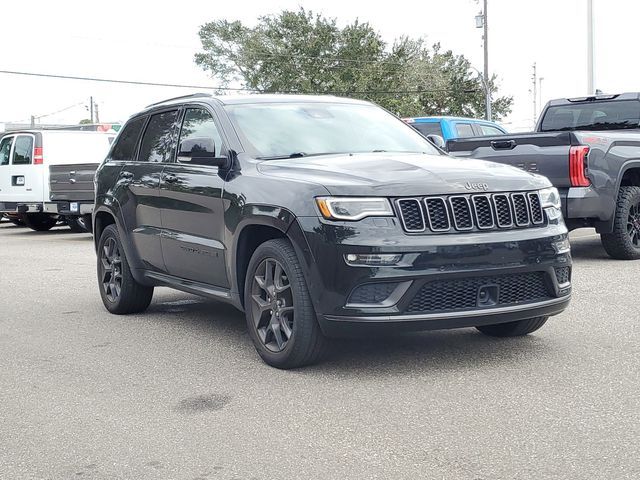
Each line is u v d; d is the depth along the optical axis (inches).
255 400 198.4
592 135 379.6
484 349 237.0
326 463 156.9
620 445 158.9
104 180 317.1
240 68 2650.1
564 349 234.1
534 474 147.0
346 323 203.8
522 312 214.7
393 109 2493.8
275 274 222.1
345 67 2539.4
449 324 206.2
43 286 400.5
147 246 287.1
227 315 310.7
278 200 216.2
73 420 189.8
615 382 199.9
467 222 208.5
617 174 386.9
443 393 196.7
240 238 232.5
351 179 209.8
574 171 370.9
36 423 188.9
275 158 240.4
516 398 190.5
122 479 153.9
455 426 173.8
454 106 2753.4
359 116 274.5
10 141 729.6
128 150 310.8
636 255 405.4
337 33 2571.4
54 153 711.7
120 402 202.4
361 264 201.2
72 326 298.2
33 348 265.1
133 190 293.3
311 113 266.5
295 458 160.2
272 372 222.2
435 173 214.1
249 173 234.2
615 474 145.3
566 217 377.1
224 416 187.8
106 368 235.9
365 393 199.5
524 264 212.7
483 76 2096.5
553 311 223.3
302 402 195.0
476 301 209.0
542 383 201.5
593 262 402.0
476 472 149.2
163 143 285.9
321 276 205.6
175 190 265.7
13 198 722.8
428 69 2588.6
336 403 193.0
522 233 214.5
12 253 570.6
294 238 210.7
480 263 206.7
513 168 234.1
